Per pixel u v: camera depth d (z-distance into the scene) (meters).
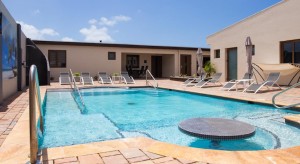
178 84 16.38
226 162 2.96
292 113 7.00
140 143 3.63
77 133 5.41
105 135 5.28
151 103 10.08
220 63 18.72
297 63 13.16
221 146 4.61
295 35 13.01
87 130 5.66
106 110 8.48
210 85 14.79
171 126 6.12
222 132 4.10
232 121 4.95
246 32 16.19
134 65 25.06
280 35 13.85
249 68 12.59
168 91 13.46
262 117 6.72
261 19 15.04
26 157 3.08
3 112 6.19
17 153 3.20
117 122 6.56
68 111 7.96
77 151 3.31
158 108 8.90
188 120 5.06
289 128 5.55
